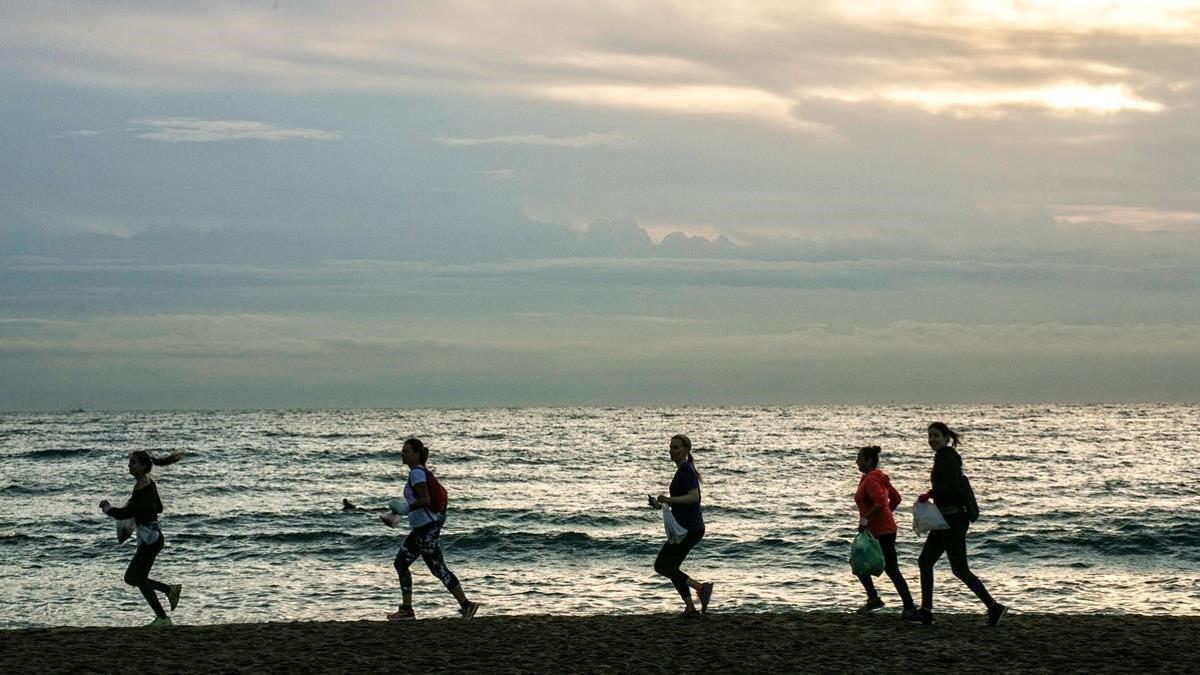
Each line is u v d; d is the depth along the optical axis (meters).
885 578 20.55
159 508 12.86
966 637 11.47
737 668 10.03
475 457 72.06
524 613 17.16
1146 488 45.03
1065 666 10.02
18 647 11.04
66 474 54.09
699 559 23.64
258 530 29.34
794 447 83.25
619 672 9.88
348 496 42.50
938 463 11.99
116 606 17.86
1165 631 11.89
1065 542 25.81
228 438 101.00
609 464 64.62
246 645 11.15
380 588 19.73
